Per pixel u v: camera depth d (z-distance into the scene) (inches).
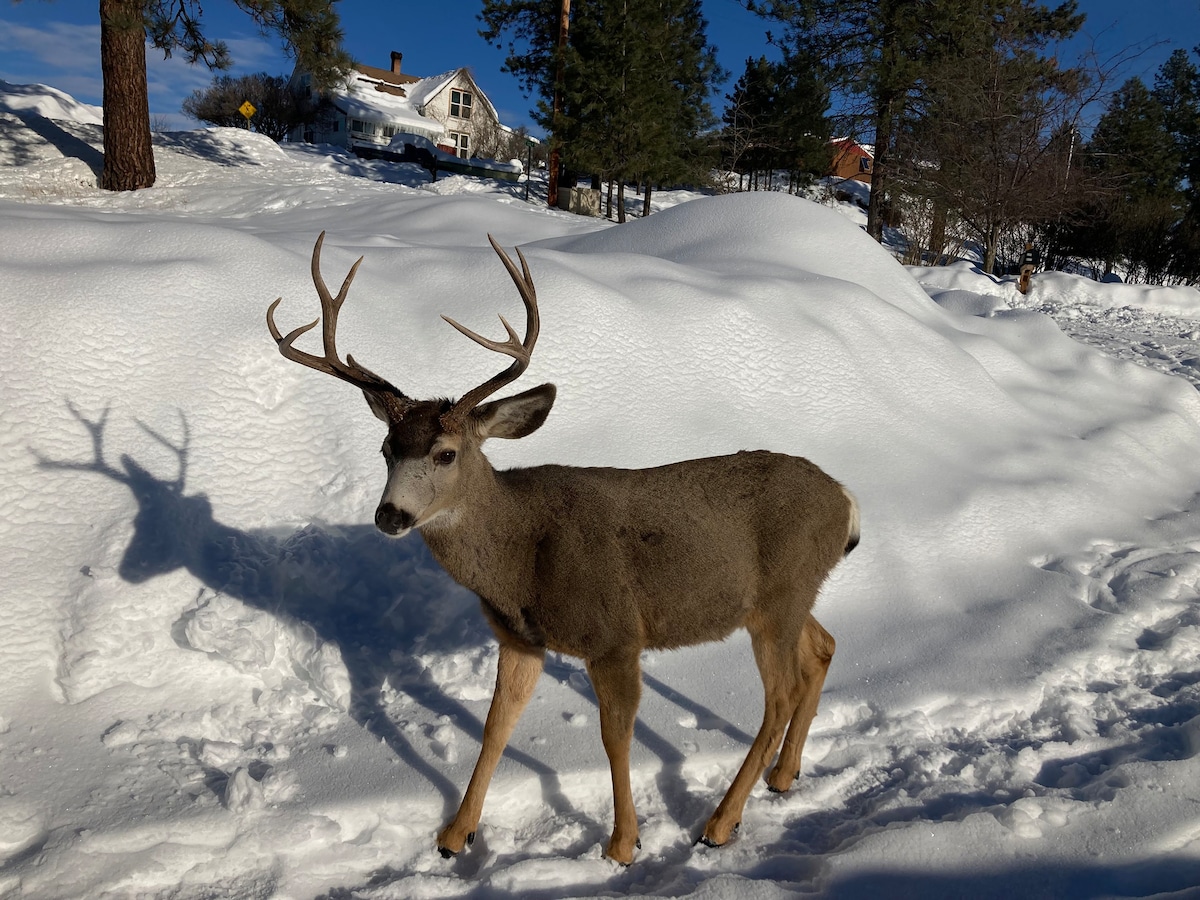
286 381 212.2
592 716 163.5
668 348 263.9
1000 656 187.6
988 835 132.3
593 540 138.6
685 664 183.9
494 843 136.6
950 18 1083.3
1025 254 832.9
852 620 201.8
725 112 1364.4
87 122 975.0
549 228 526.3
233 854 126.6
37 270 212.5
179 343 208.1
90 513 174.7
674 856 136.3
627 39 954.7
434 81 2155.5
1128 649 191.6
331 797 139.3
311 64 727.7
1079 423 331.6
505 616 143.3
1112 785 145.0
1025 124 1068.5
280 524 189.8
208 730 154.7
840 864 127.9
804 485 153.6
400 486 129.6
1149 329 649.0
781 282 323.6
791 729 153.6
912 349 316.8
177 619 166.9
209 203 677.9
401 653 175.0
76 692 155.1
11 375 186.4
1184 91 1793.8
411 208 538.9
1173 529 259.1
